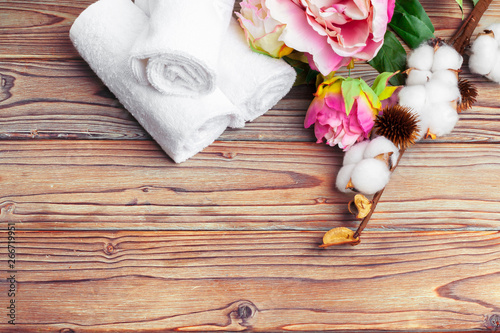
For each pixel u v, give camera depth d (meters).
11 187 0.76
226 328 0.75
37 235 0.75
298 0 0.71
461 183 0.79
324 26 0.71
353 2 0.70
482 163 0.80
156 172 0.77
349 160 0.74
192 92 0.72
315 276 0.76
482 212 0.79
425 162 0.79
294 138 0.79
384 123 0.73
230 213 0.77
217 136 0.77
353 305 0.76
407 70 0.76
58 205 0.76
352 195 0.77
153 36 0.69
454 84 0.76
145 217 0.76
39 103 0.78
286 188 0.77
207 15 0.70
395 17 0.80
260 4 0.72
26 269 0.75
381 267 0.77
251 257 0.76
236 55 0.74
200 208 0.76
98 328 0.74
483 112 0.81
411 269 0.77
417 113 0.75
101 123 0.78
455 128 0.80
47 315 0.74
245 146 0.78
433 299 0.76
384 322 0.76
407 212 0.78
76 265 0.75
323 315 0.75
